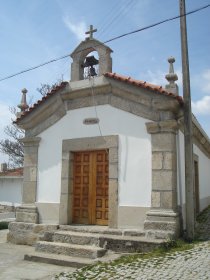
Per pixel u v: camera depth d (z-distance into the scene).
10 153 29.28
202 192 13.60
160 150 8.78
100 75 10.08
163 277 5.83
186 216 8.81
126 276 6.11
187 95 9.30
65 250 8.34
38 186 10.68
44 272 7.12
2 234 12.12
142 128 9.16
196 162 12.76
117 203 9.12
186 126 9.20
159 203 8.57
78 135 10.16
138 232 8.45
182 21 9.72
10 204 23.62
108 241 8.28
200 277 5.66
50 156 10.64
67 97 10.48
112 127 9.60
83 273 6.62
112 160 9.39
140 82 9.21
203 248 7.54
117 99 9.66
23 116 11.16
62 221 9.94
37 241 9.41
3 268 7.46
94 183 9.93
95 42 10.44
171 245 7.86
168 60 9.16
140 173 8.98
